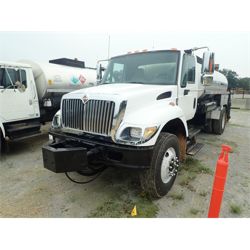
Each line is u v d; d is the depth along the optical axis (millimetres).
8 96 5426
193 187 3715
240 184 3902
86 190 3584
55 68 7316
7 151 5758
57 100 7312
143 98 3248
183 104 4297
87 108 3102
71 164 2785
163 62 4113
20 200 3293
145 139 2801
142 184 3195
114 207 3074
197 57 4848
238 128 9758
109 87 3529
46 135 7629
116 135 2875
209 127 7918
